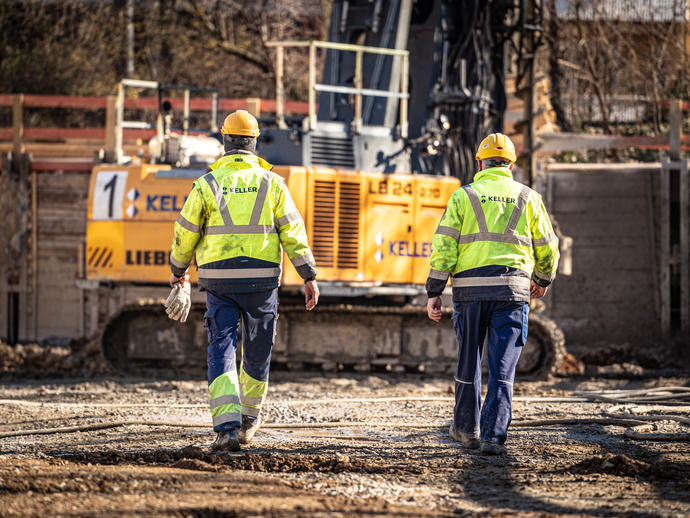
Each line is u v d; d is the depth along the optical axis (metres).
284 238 19.34
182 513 12.70
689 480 16.19
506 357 19.42
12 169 52.09
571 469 17.30
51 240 52.16
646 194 52.75
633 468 16.84
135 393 31.81
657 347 50.06
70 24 86.56
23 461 16.97
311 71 36.53
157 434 21.61
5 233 52.00
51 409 26.42
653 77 72.38
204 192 19.05
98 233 38.12
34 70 80.06
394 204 37.44
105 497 13.68
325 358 40.28
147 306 39.75
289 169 35.56
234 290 18.83
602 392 32.00
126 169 38.16
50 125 81.38
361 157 37.50
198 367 41.00
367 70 39.25
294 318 40.22
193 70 96.06
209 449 18.62
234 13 98.38
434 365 40.31
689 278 51.38
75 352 42.41
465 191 20.02
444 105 40.41
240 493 14.20
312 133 36.78
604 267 53.00
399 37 38.66
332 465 17.23
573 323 52.94
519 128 47.88
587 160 67.88
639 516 13.30
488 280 19.59
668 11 74.50
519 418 24.95
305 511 13.01
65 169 51.88
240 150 19.56
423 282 37.94
